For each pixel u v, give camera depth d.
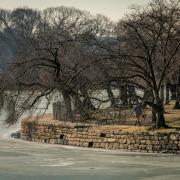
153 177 31.34
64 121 51.28
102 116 49.25
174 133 43.19
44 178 31.11
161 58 48.16
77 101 49.25
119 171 33.47
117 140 45.75
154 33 46.31
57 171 33.53
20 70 53.00
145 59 45.22
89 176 31.73
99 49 47.97
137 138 44.59
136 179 30.77
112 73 46.97
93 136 47.38
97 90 47.41
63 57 52.72
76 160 38.84
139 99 47.56
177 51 47.41
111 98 46.56
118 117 48.47
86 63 48.22
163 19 45.38
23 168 34.75
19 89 52.53
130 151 44.72
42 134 52.19
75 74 48.56
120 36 47.47
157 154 42.62
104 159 39.41
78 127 48.66
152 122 47.12
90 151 44.72
